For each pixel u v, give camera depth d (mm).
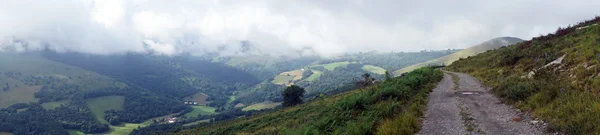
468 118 10719
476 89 18422
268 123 37062
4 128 173875
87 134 188125
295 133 15258
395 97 15609
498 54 37000
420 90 18938
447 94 17234
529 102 11336
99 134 188750
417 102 14008
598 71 12523
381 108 12562
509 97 13219
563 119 8547
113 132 195625
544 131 8383
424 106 13805
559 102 10047
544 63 20594
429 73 29109
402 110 12438
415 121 10562
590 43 17812
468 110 12133
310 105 46531
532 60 23484
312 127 14258
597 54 14578
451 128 9656
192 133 57719
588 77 12523
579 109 8672
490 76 25281
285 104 85688
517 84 14336
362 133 10258
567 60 17031
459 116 11195
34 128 178250
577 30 29953
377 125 10781
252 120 50375
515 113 10906
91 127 191625
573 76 14141
